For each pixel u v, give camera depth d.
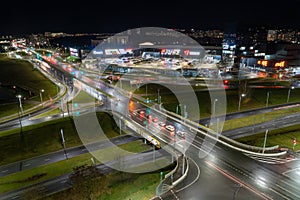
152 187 60.88
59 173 67.69
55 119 104.94
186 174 65.25
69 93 144.75
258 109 116.81
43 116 109.25
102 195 57.53
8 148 81.88
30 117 108.69
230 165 69.69
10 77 193.25
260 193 58.19
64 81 176.12
